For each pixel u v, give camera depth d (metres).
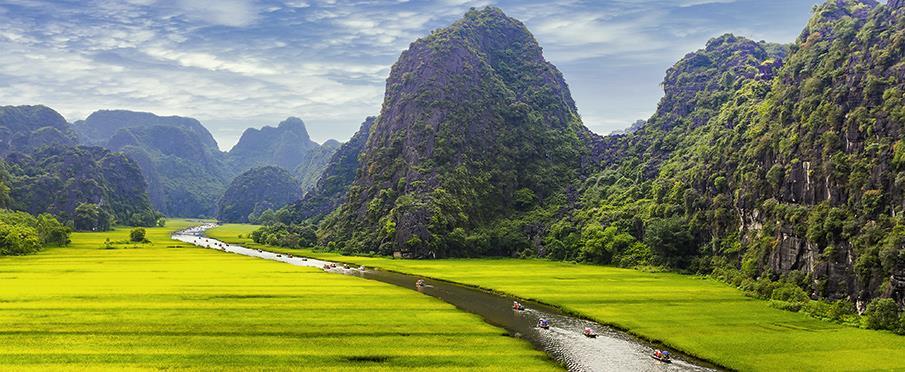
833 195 103.31
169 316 81.56
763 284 105.69
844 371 62.22
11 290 98.56
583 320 87.31
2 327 73.62
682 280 127.88
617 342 74.62
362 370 60.62
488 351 68.75
